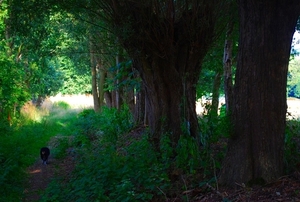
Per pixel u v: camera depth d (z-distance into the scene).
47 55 15.12
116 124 14.73
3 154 10.68
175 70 8.90
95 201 6.37
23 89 18.73
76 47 19.75
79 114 24.28
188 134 7.92
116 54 13.27
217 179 5.99
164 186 6.37
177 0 8.95
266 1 5.30
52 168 11.02
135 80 13.37
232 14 9.86
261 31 5.42
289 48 5.52
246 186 5.55
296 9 5.34
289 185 5.32
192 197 5.91
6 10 12.93
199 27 8.66
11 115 17.77
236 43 15.07
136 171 7.21
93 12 9.63
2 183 8.17
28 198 8.08
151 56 8.84
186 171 7.13
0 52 16.25
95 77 26.56
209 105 8.51
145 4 8.12
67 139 15.30
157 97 9.09
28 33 10.92
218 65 15.18
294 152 6.80
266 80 5.49
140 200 6.06
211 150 8.18
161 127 8.98
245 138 5.66
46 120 21.27
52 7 9.72
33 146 14.21
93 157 9.84
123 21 8.39
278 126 5.57
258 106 5.55
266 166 5.55
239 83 5.74
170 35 8.58
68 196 7.32
